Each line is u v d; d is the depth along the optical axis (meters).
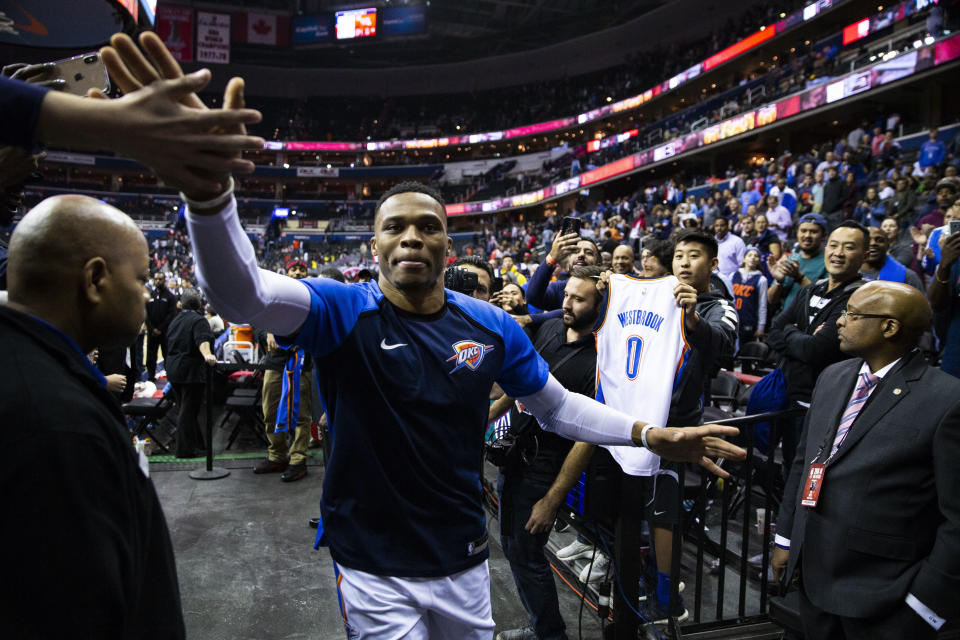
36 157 1.02
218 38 36.16
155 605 0.91
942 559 1.60
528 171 39.69
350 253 38.47
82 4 1.47
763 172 15.60
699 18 31.66
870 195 9.28
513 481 2.53
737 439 3.50
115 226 0.94
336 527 1.40
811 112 17.69
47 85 1.07
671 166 26.91
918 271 5.27
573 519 2.79
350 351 1.32
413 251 1.33
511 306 3.93
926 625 1.63
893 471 1.75
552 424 1.71
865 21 17.06
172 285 17.69
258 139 0.79
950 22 13.90
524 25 37.44
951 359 2.93
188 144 0.75
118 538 0.79
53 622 0.72
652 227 16.25
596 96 34.97
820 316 3.02
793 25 21.45
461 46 40.91
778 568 2.20
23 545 0.71
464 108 43.53
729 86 25.94
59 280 0.89
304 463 4.86
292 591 3.09
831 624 1.86
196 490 4.55
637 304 2.38
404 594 1.37
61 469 0.73
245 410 5.75
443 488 1.40
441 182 43.47
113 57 0.74
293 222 42.78
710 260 2.83
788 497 2.17
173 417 6.81
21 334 0.82
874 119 17.45
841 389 2.00
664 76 30.00
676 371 2.32
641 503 2.38
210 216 0.93
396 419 1.34
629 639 2.41
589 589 3.07
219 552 3.52
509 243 28.67
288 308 1.22
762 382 3.52
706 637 2.49
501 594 3.13
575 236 3.45
